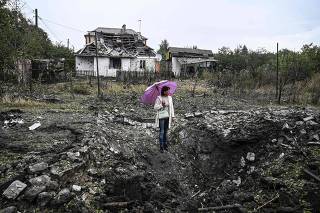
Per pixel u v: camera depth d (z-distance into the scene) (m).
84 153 6.48
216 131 8.25
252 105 15.24
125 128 9.59
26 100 13.63
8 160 6.20
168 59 47.06
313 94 17.47
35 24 28.72
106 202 5.56
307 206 5.22
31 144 7.09
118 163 6.71
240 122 8.80
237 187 6.52
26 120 9.35
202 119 10.35
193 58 46.66
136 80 25.56
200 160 7.73
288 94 18.53
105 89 20.75
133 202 5.78
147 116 11.80
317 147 6.89
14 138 7.55
